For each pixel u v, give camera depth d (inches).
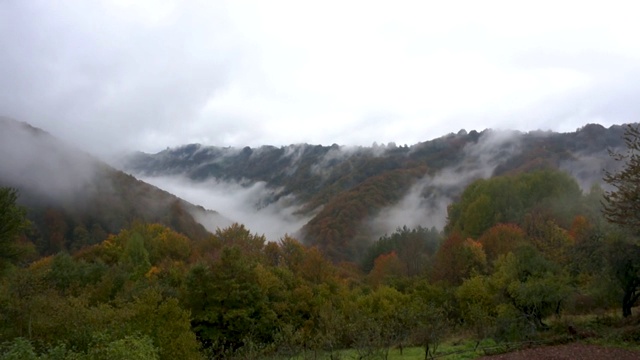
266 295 1268.5
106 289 1222.9
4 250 1198.9
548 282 884.6
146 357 450.9
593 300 1007.6
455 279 1641.2
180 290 1240.2
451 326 971.9
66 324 585.9
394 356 763.4
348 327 810.8
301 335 832.9
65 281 1397.6
